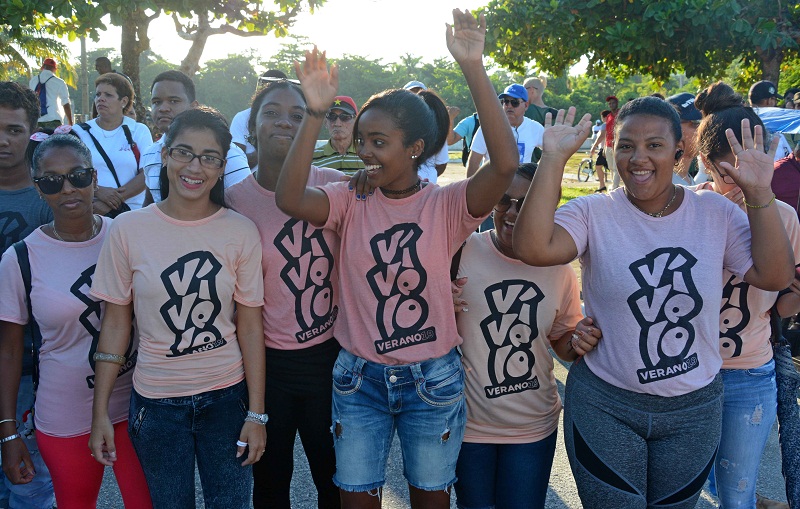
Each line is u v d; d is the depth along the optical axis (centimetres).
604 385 238
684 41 867
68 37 935
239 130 506
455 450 250
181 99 477
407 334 242
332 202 245
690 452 234
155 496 252
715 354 235
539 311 261
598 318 238
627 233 234
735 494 274
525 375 263
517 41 943
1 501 293
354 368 247
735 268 236
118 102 473
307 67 221
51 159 252
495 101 228
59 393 258
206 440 251
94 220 272
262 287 257
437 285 241
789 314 271
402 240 240
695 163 493
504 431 266
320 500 289
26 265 257
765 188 222
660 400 230
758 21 819
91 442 244
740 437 269
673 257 229
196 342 242
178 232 243
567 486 364
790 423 272
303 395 271
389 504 351
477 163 633
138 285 238
